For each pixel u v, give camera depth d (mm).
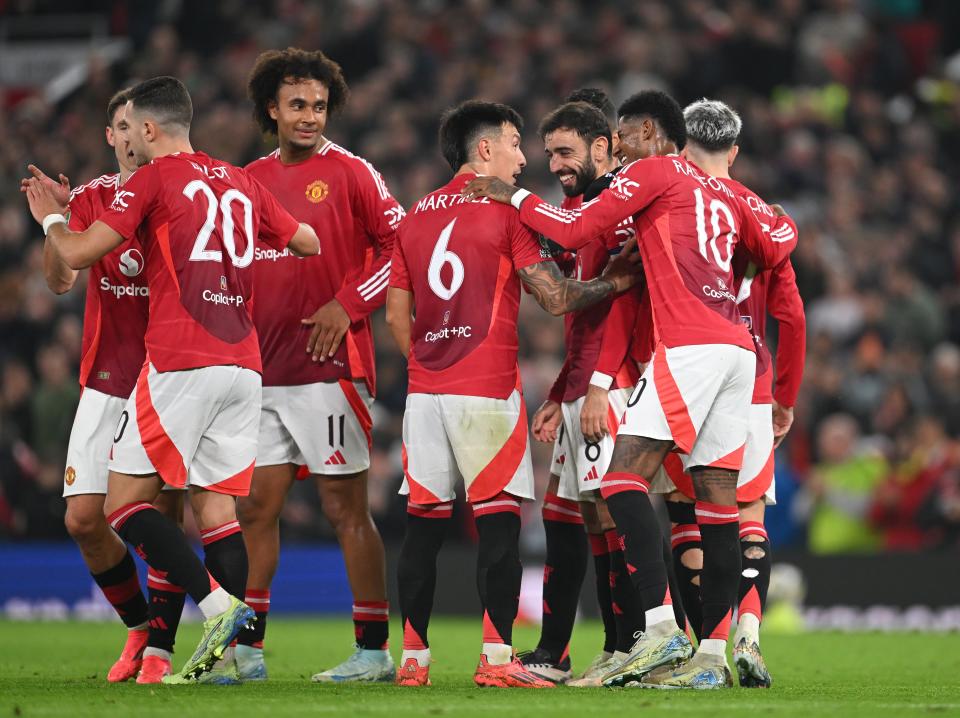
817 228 56125
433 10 65500
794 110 60625
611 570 20734
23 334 53188
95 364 21656
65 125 65312
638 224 19812
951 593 39469
